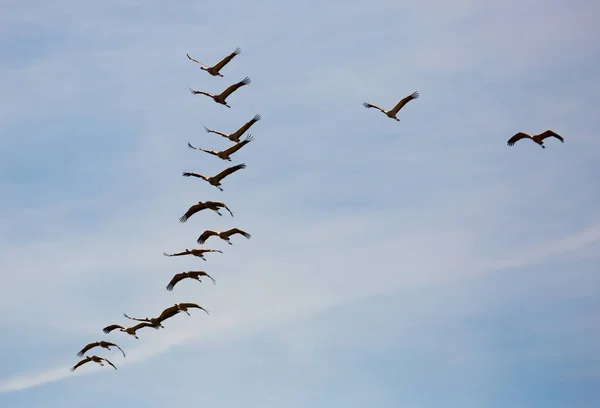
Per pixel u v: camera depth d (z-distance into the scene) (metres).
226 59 105.06
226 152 105.50
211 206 103.25
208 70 104.94
